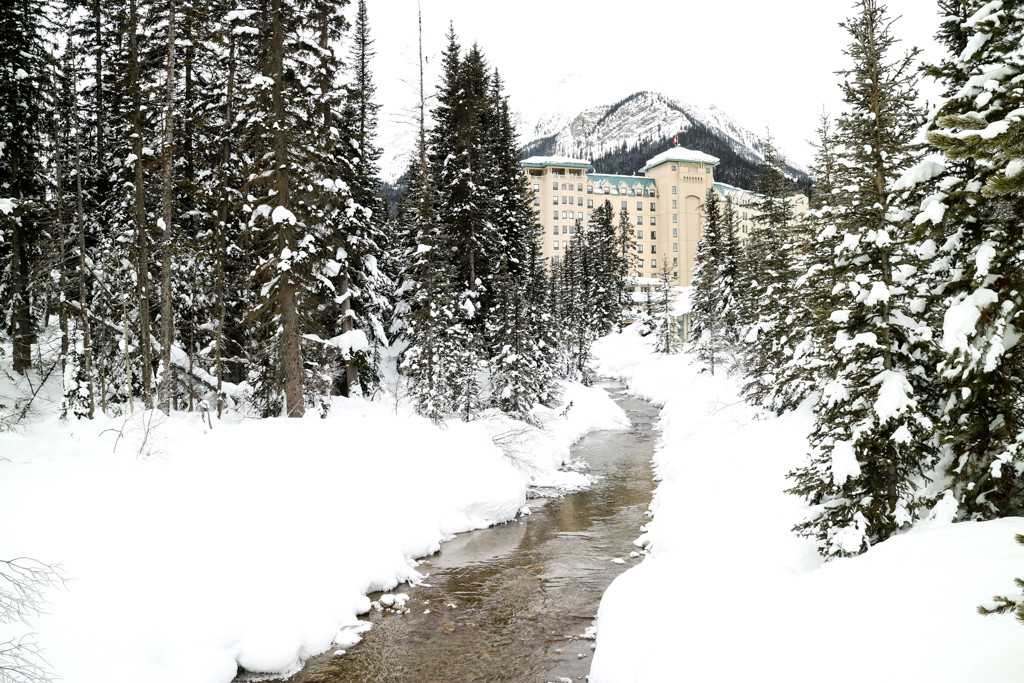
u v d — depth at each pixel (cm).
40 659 859
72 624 943
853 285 1212
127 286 2438
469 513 2000
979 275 846
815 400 2286
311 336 2352
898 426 1140
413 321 2978
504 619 1321
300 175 2156
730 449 2273
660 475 2633
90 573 1039
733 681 672
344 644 1212
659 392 5556
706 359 5038
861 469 1169
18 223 2252
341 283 2847
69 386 2028
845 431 1223
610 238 8712
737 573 1159
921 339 1162
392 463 1920
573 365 5541
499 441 2516
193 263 2577
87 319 2231
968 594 701
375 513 1659
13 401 2281
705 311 5528
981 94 820
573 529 1969
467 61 3534
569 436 3462
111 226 2431
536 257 4316
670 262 14238
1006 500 1013
